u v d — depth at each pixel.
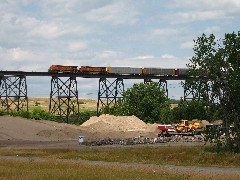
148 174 25.06
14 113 96.06
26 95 103.81
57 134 78.56
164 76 121.00
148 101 118.44
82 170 25.89
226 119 47.34
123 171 26.39
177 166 35.69
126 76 116.81
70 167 28.62
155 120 117.75
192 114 97.44
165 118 110.00
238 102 46.94
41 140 73.75
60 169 26.67
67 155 45.25
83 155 45.09
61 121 110.25
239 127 46.41
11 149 53.41
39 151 49.97
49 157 42.75
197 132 84.19
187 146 53.53
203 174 25.64
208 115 50.34
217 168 34.06
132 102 119.69
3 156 44.16
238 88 46.47
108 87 116.19
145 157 44.34
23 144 65.50
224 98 47.50
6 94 102.44
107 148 56.19
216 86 47.75
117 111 119.50
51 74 106.38
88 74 110.81
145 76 119.25
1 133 74.19
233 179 22.55
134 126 100.12
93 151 49.84
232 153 43.03
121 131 91.56
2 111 93.69
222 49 47.00
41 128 80.75
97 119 105.75
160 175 24.56
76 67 109.88
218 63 47.00
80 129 86.94
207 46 47.25
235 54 46.66
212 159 40.75
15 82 103.56
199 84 48.59
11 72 101.50
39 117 99.38
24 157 42.50
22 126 79.88
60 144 66.06
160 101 121.00
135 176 23.25
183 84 50.34
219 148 46.75
